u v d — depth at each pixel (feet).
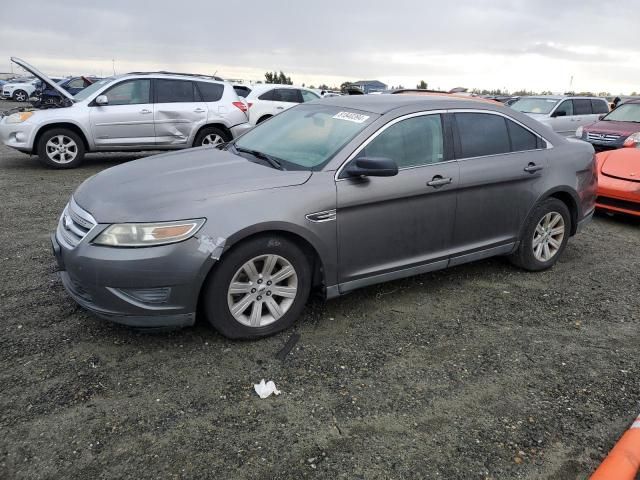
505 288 14.38
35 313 11.85
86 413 8.64
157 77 32.35
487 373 10.22
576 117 47.96
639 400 9.53
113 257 9.64
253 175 11.21
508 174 13.85
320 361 10.42
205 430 8.37
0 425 8.27
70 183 26.73
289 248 10.85
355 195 11.37
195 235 9.82
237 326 10.71
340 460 7.82
